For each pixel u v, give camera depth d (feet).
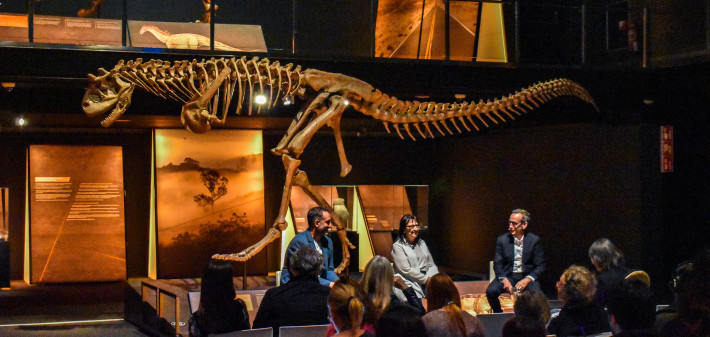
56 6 40.78
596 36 40.16
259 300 27.58
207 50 30.27
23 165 43.83
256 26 38.55
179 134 43.96
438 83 33.60
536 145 43.80
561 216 41.86
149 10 43.86
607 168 38.81
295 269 18.70
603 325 16.69
